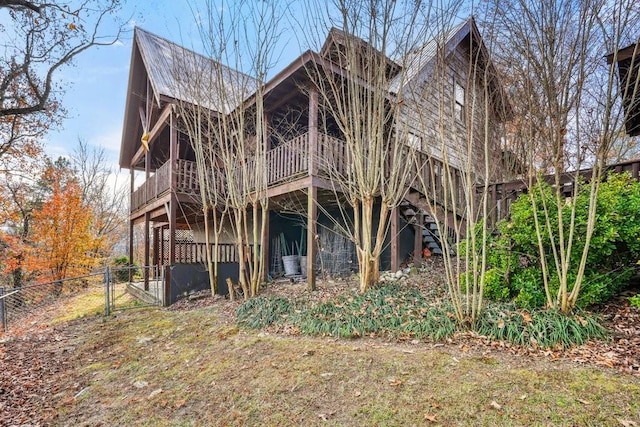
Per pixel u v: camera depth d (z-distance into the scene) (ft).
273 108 27.45
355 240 19.54
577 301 12.16
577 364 9.52
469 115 13.56
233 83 24.77
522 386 8.78
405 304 15.19
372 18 17.54
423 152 20.07
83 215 50.47
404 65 17.57
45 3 27.35
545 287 12.28
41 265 46.32
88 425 10.30
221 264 26.66
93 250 53.42
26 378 13.97
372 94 19.11
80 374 14.06
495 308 12.93
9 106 39.99
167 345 15.94
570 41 13.29
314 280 22.00
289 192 24.66
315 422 8.68
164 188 30.48
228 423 9.28
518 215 14.01
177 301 24.76
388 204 19.40
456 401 8.57
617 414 7.43
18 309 27.53
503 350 10.87
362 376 10.32
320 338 13.82
